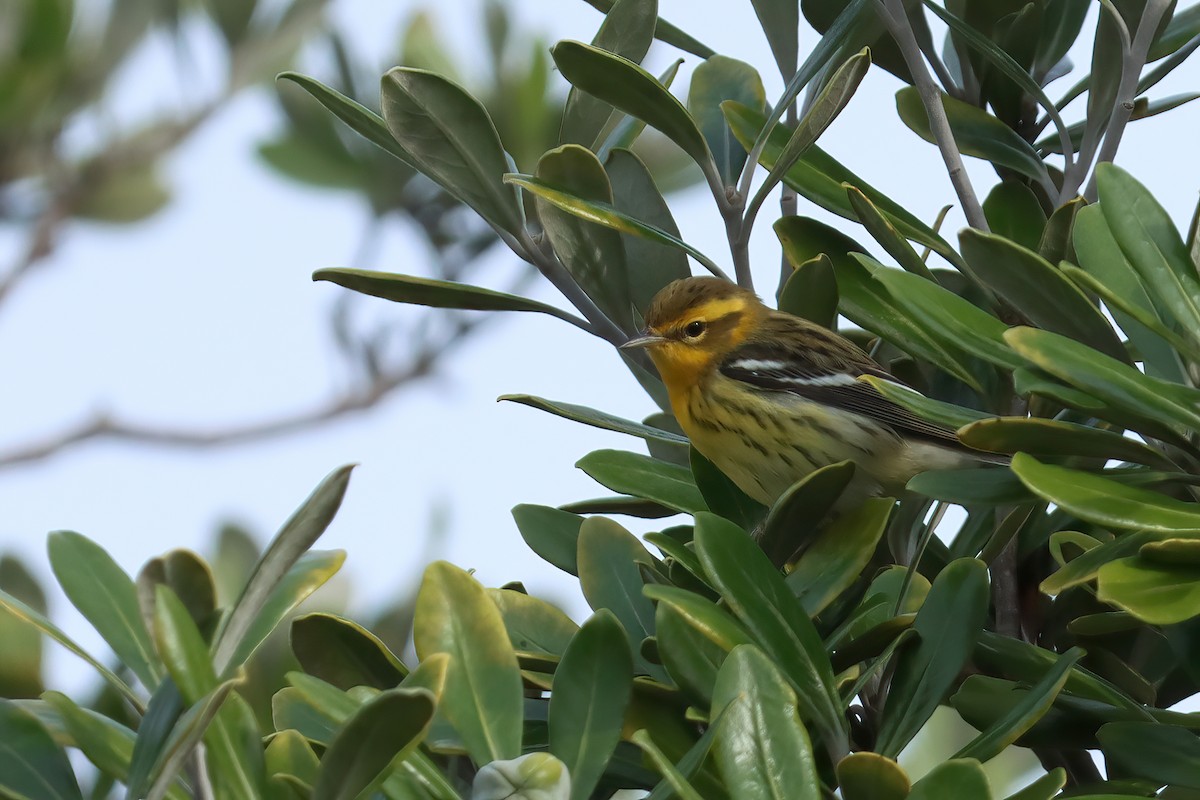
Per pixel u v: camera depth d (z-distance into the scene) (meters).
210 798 4.98
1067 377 6.40
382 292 8.79
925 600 7.06
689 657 6.58
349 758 4.72
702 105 10.42
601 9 9.96
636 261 10.25
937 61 10.52
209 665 4.71
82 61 14.52
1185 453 7.06
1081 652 6.29
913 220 9.34
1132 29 9.27
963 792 5.17
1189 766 6.69
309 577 5.64
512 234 9.10
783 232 9.57
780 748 5.33
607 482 9.22
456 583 6.01
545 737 7.23
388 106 8.30
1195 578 5.91
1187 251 6.95
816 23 9.99
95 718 5.61
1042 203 10.58
